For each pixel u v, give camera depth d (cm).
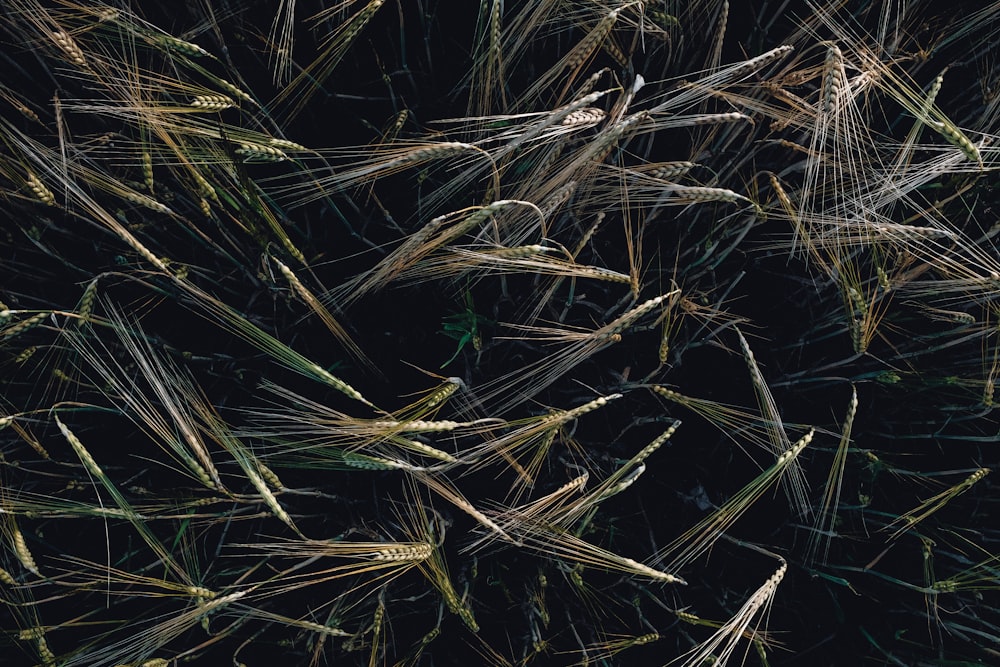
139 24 140
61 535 151
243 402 150
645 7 138
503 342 148
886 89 130
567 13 143
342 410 152
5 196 142
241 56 150
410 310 151
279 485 134
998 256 152
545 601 153
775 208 148
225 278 150
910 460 157
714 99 149
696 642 154
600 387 145
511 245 139
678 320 149
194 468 129
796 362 155
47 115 149
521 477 140
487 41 145
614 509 153
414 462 145
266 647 153
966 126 153
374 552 133
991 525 158
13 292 146
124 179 143
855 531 153
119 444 151
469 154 137
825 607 157
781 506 157
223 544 147
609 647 145
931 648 154
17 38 144
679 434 156
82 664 141
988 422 157
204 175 136
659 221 150
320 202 150
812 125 138
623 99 131
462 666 153
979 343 152
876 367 154
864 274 150
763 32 149
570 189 129
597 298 152
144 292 151
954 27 154
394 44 152
